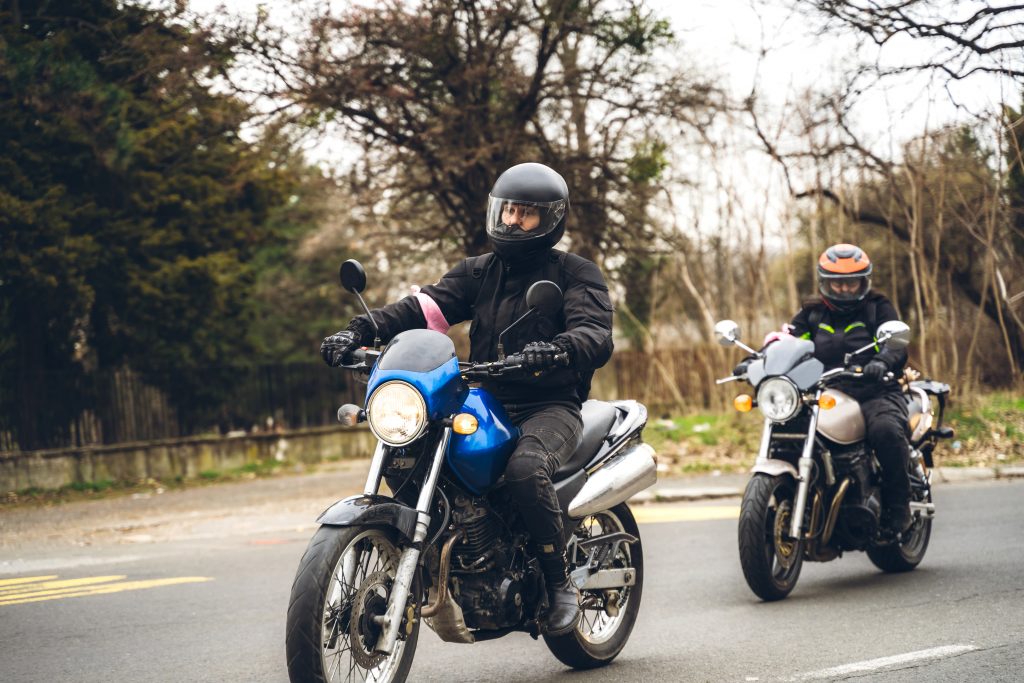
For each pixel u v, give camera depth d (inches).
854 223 674.2
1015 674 167.0
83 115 682.2
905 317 789.2
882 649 187.5
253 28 589.9
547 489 156.3
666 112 645.3
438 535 149.0
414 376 142.7
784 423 244.8
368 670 145.9
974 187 642.8
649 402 731.4
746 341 668.1
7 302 727.7
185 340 870.4
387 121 641.6
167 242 827.4
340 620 142.0
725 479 509.0
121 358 856.3
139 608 253.6
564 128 666.2
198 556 354.9
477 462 152.5
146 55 615.5
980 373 644.7
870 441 252.5
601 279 171.0
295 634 134.0
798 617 218.2
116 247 784.3
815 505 241.9
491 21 611.5
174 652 203.8
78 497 643.5
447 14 601.6
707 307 689.0
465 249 702.5
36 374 676.7
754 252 652.1
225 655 199.9
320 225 1023.0
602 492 171.6
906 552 267.7
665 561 297.0
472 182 658.2
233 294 887.1
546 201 167.2
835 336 266.4
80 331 852.6
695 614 225.3
